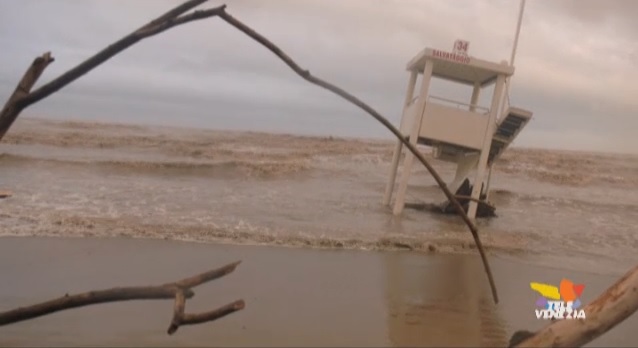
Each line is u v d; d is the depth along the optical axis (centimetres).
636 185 3128
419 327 736
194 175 2430
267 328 689
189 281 363
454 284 1014
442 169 3388
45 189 1781
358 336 684
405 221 1758
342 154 3462
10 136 3044
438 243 1416
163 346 612
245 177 2500
